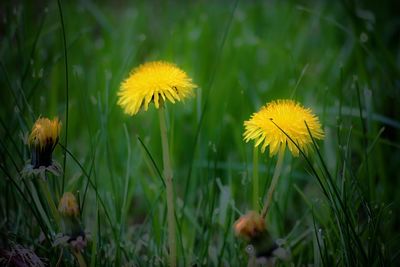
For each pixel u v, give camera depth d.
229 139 0.75
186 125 0.78
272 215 0.61
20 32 0.75
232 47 0.88
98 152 0.67
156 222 0.60
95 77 0.83
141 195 0.72
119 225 0.60
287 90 0.77
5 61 0.74
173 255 0.54
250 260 0.52
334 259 0.56
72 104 0.76
